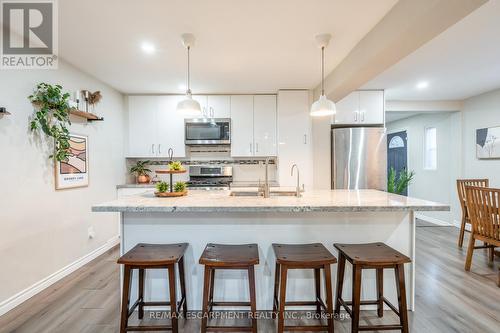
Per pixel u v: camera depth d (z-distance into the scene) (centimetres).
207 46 257
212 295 202
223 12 201
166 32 230
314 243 207
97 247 340
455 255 337
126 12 200
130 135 425
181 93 423
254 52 271
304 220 213
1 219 211
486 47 264
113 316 207
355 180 398
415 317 204
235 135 429
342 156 401
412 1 172
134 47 259
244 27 223
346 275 215
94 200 338
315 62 298
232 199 220
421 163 570
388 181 506
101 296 237
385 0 187
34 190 243
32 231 240
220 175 445
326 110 242
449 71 333
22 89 233
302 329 172
